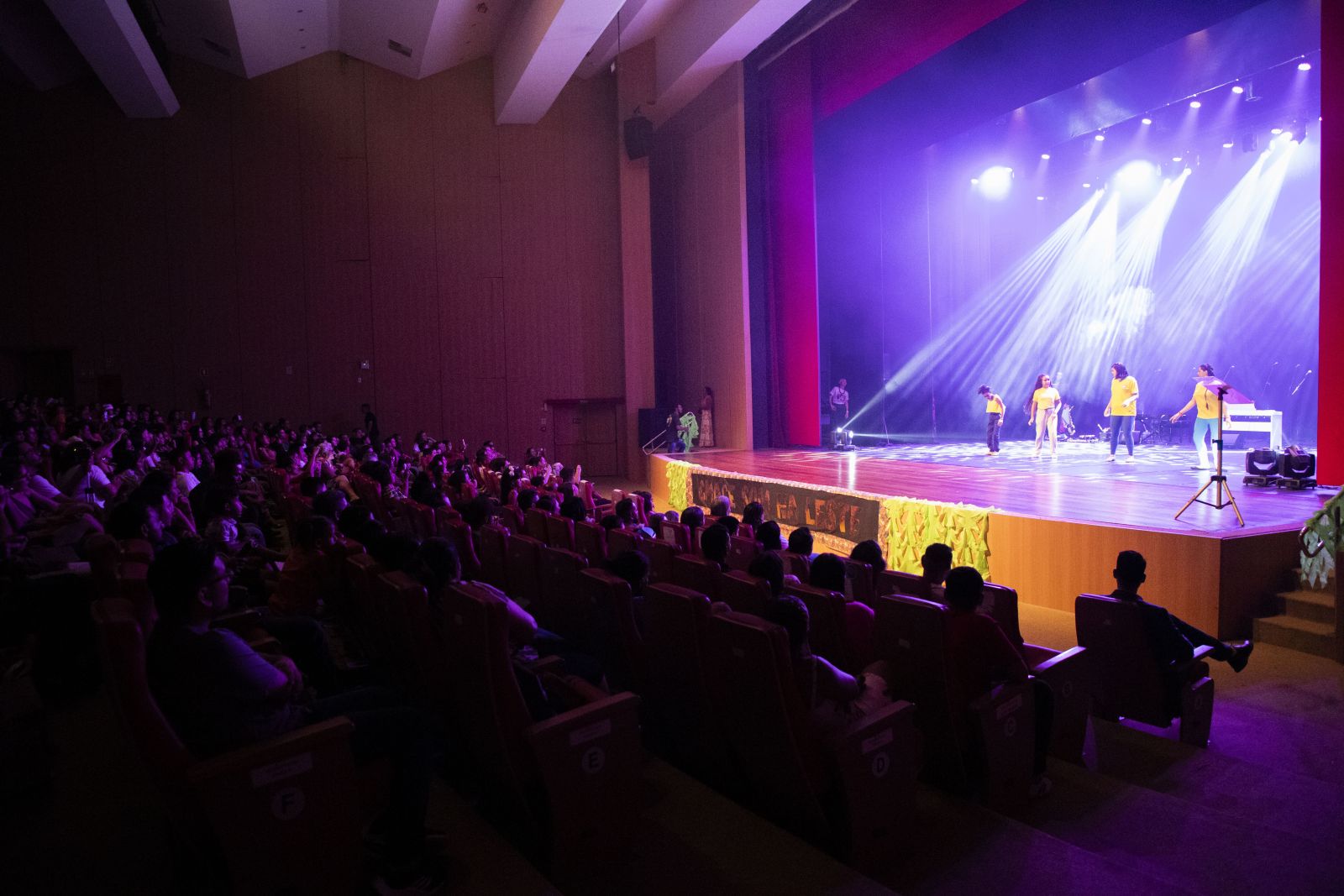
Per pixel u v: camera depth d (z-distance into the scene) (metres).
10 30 15.22
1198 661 4.45
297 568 4.70
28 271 17.50
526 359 20.14
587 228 20.36
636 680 3.90
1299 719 4.84
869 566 4.95
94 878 2.85
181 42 17.52
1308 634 5.88
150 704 2.32
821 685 3.14
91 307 17.83
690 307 19.27
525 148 20.02
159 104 17.28
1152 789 3.81
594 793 2.90
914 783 3.12
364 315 19.30
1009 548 7.71
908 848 3.12
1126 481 10.30
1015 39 11.33
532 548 5.15
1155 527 6.75
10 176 17.41
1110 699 4.59
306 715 2.93
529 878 2.70
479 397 19.94
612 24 17.27
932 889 2.90
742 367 17.44
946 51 12.36
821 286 17.61
